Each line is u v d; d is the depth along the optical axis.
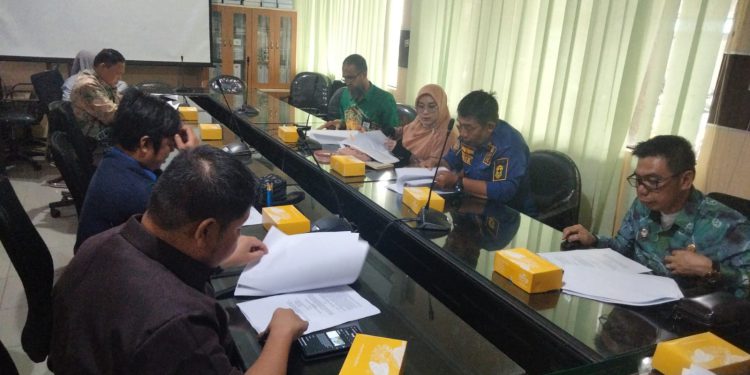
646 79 2.20
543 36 2.74
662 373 0.79
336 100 3.62
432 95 2.50
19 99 4.12
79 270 0.80
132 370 0.67
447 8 3.47
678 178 1.23
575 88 2.57
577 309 1.02
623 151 2.37
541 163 2.05
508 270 1.14
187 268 0.79
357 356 0.78
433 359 0.86
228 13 5.27
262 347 0.87
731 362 0.76
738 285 1.13
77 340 0.76
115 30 4.63
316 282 1.06
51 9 4.36
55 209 3.12
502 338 1.10
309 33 5.68
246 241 1.14
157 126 1.44
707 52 1.97
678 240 1.29
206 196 0.73
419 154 2.46
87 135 2.96
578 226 1.46
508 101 3.01
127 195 1.42
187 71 5.12
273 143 2.50
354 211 1.81
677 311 1.00
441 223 1.47
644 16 2.23
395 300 1.06
